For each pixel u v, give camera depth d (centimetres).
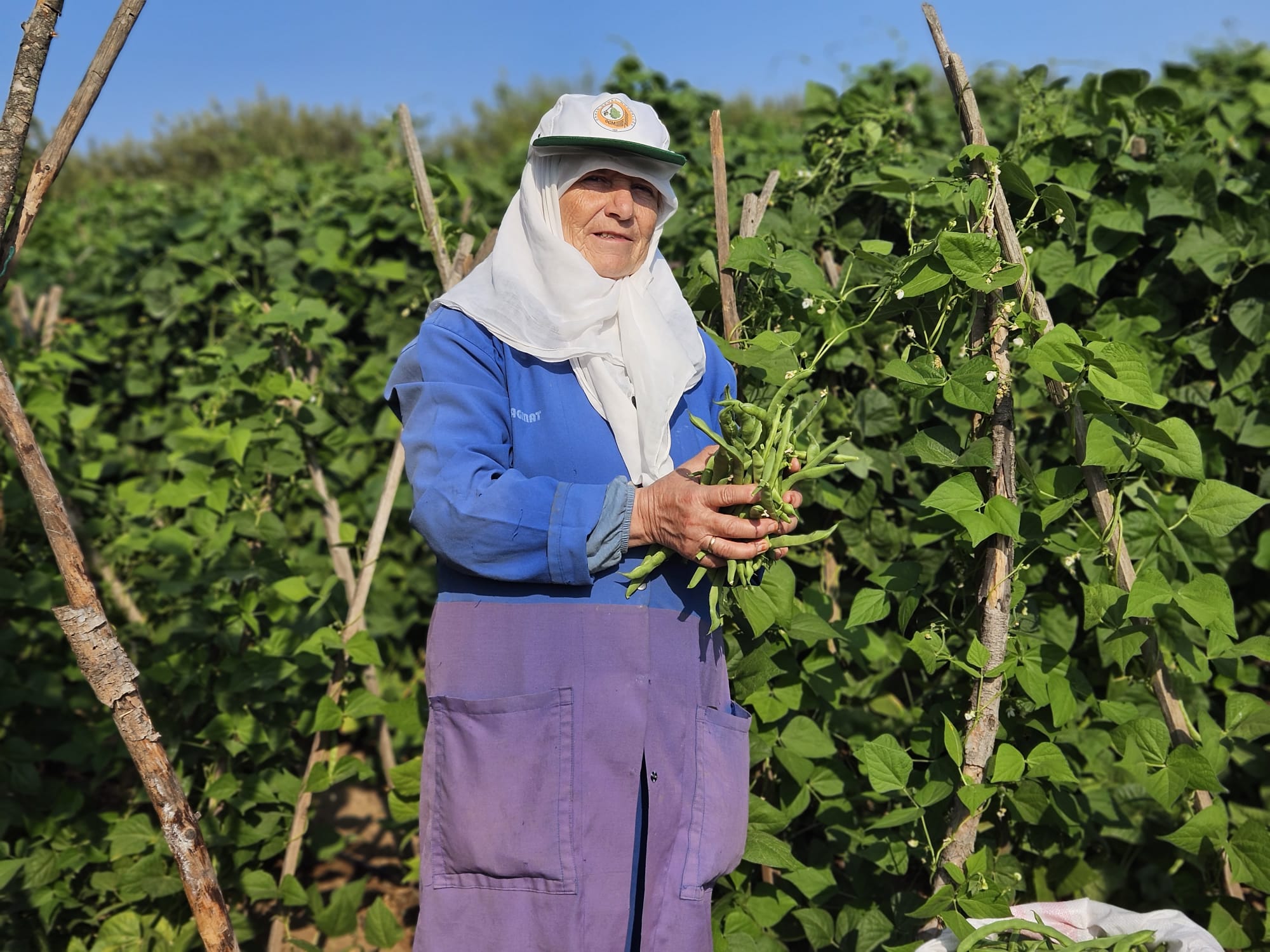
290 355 312
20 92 153
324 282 400
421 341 172
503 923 166
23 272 559
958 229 197
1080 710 252
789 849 216
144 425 446
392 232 386
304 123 1612
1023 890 227
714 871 174
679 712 171
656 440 169
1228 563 268
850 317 225
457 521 157
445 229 265
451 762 168
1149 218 248
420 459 163
